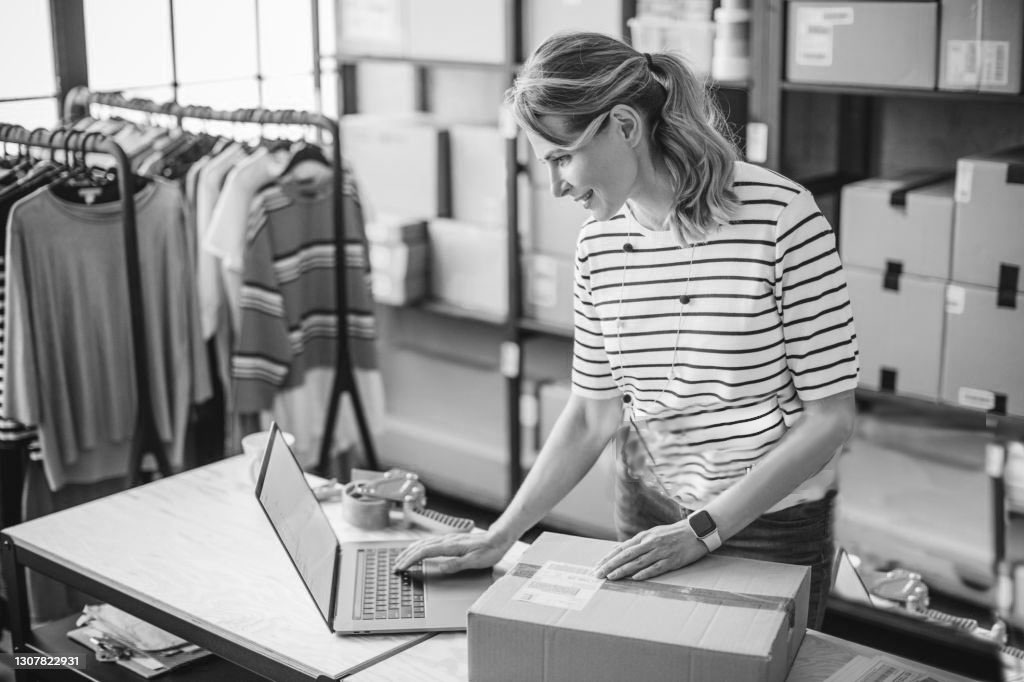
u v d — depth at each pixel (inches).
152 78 147.0
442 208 152.9
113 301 115.1
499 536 78.8
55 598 119.2
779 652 60.4
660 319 73.1
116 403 117.2
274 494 73.6
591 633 60.4
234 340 126.5
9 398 109.5
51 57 136.3
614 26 129.7
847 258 117.9
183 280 119.5
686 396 74.2
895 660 65.5
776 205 68.7
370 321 134.1
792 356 70.4
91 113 140.9
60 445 114.1
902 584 117.7
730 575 66.8
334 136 123.3
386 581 77.2
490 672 63.1
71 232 111.1
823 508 76.3
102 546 85.1
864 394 119.0
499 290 147.5
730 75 122.0
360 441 135.0
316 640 71.1
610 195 68.2
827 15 114.2
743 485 69.2
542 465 80.1
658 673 59.4
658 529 68.9
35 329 109.7
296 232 126.0
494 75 162.1
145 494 94.3
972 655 120.3
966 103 126.6
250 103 158.6
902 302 115.0
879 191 114.6
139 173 123.5
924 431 119.9
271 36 159.9
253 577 80.0
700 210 68.5
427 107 170.4
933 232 111.7
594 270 75.1
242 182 120.6
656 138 68.3
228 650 72.3
